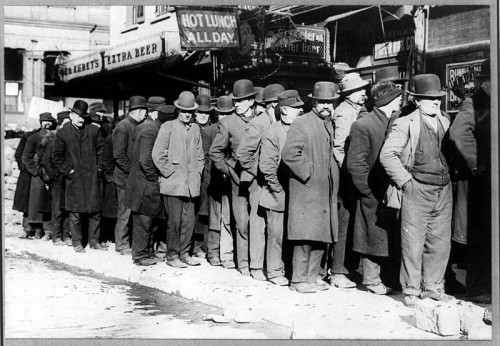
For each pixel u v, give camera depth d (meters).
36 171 9.62
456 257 6.34
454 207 5.90
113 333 5.43
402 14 9.25
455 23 8.65
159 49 10.02
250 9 9.59
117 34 13.93
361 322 5.18
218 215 7.49
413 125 5.55
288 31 9.84
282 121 6.38
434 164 5.55
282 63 9.78
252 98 7.03
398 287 6.27
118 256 8.24
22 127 15.77
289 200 6.04
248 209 6.92
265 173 6.32
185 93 7.34
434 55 8.93
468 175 5.72
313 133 5.95
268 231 6.49
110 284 7.27
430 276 5.67
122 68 10.98
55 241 9.32
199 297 6.41
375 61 9.72
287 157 5.89
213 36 9.46
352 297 5.93
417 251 5.59
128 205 7.64
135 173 7.63
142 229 7.62
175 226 7.42
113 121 10.64
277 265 6.50
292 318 5.49
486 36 8.30
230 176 6.96
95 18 16.17
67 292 6.85
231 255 7.40
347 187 6.31
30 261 8.72
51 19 16.09
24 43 16.08
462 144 5.54
